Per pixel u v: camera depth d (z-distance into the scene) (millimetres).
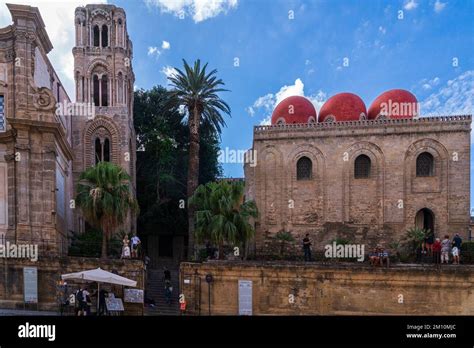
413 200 36438
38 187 27688
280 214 38156
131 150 42531
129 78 41812
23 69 28828
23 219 27062
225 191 28062
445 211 35844
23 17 29031
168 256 46031
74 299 23078
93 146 38312
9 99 28812
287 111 41000
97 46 39688
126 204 26250
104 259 24219
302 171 38750
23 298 23609
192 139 37969
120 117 38750
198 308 25094
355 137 37781
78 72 38750
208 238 27875
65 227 32562
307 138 38438
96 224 25875
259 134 39062
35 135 27938
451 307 24484
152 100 49156
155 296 28234
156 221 44125
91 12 39438
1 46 29094
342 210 37344
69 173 35031
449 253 29328
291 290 25250
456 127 36125
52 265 23953
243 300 25109
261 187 38562
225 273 25422
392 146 37094
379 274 25000
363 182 37469
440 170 36219
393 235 36344
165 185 45281
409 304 24734
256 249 37656
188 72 37719
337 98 40625
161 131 46562
